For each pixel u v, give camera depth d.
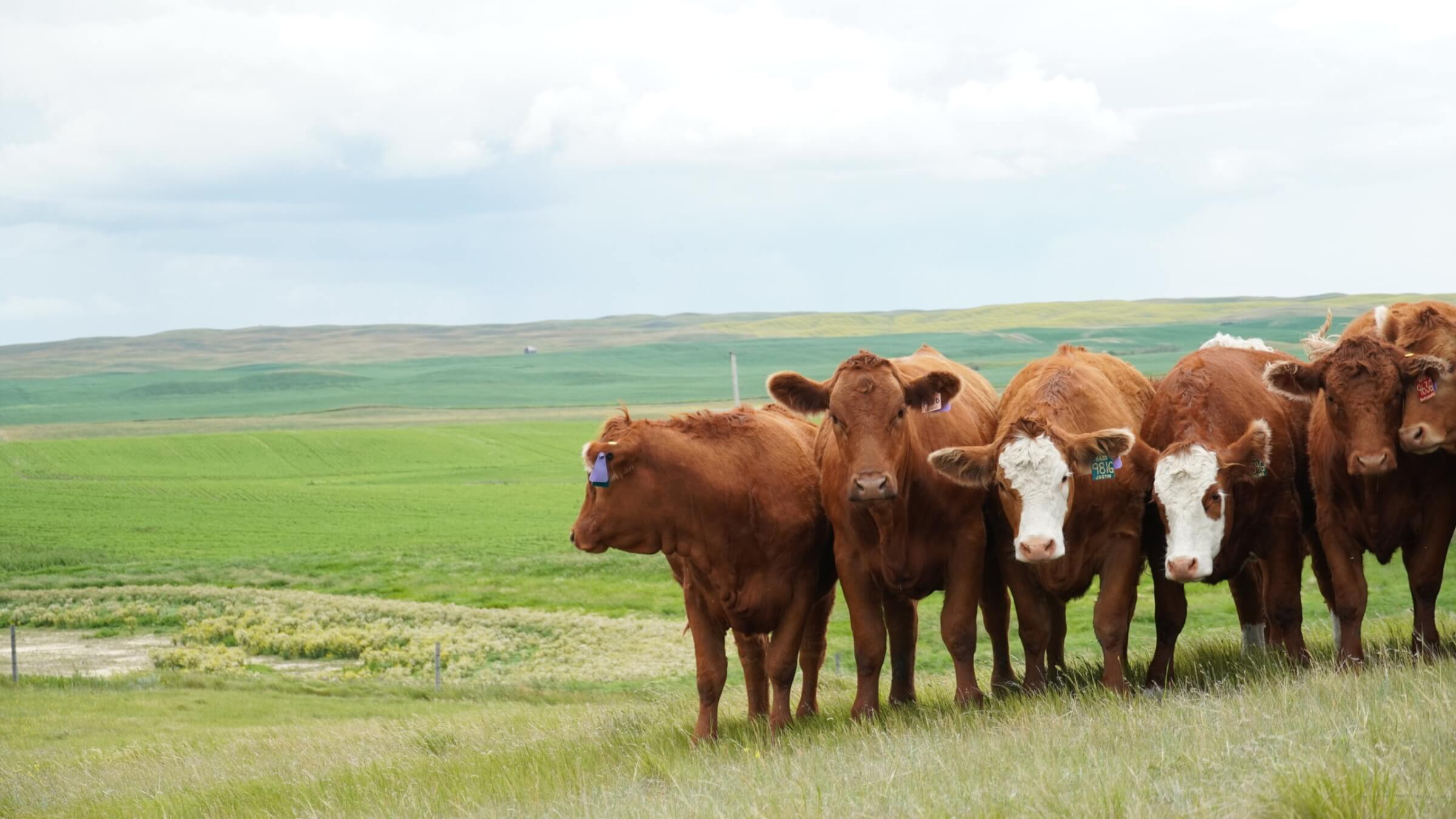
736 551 11.77
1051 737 7.95
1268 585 12.05
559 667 43.38
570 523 92.56
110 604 58.47
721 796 7.91
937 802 6.36
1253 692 9.33
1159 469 10.79
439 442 168.00
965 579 11.49
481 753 13.64
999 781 6.69
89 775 18.92
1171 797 5.94
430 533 87.19
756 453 11.91
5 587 66.19
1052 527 10.34
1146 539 11.69
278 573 69.94
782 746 10.48
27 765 21.70
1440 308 11.33
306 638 48.84
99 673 44.44
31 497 107.94
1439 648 11.04
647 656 44.16
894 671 12.77
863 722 11.04
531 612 54.12
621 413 12.12
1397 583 42.44
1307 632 16.36
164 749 22.03
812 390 11.24
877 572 11.60
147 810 13.73
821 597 13.07
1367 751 6.04
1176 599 11.64
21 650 49.84
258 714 32.09
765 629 12.09
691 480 11.61
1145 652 15.46
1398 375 10.41
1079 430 11.30
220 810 12.81
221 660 45.97
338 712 32.50
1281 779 5.77
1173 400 11.62
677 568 12.70
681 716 14.55
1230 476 10.77
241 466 146.00
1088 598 45.72
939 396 11.04
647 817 7.63
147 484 122.19
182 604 58.59
